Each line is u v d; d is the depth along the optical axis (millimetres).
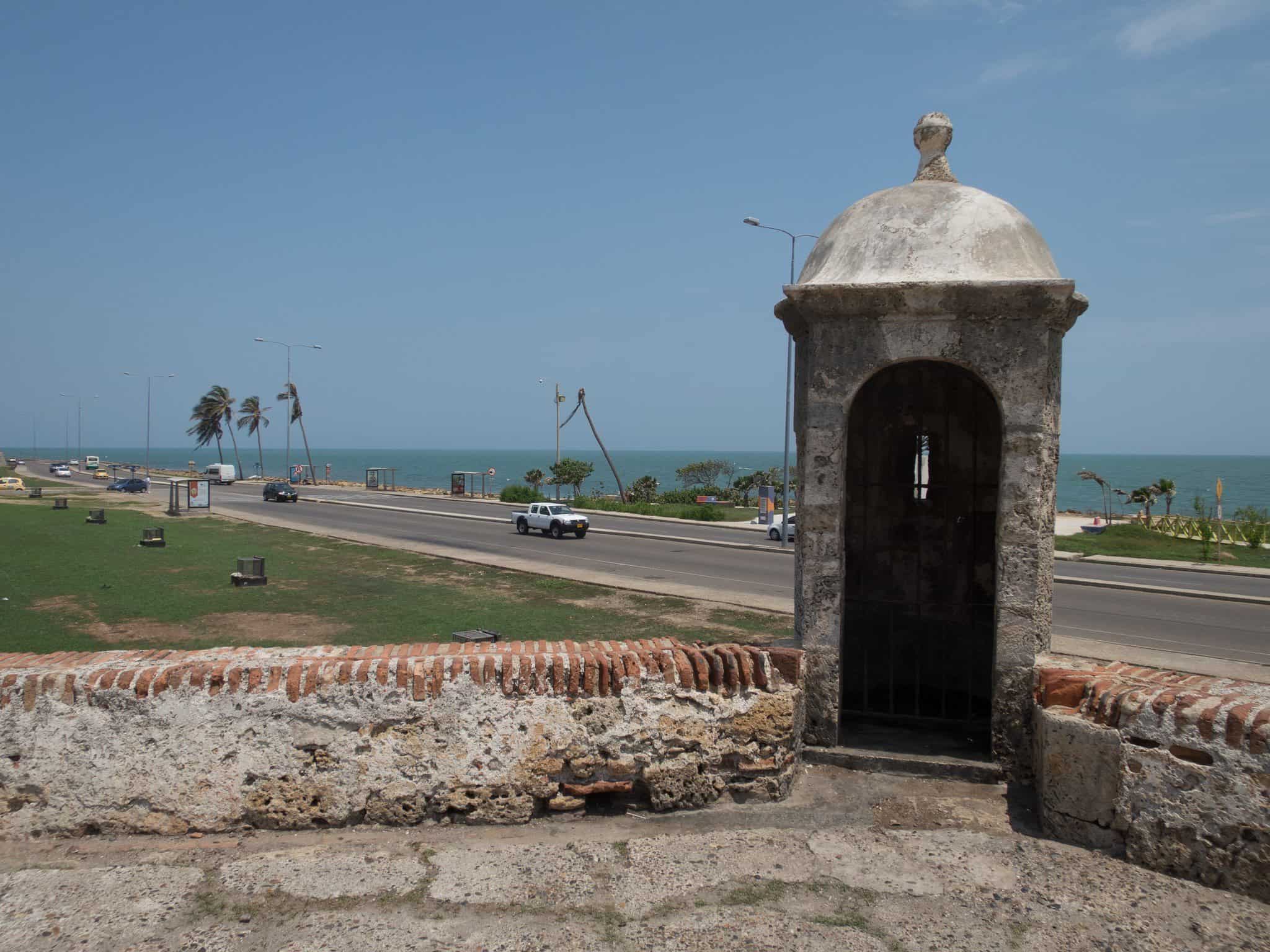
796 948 3953
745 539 31344
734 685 5418
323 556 24219
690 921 4164
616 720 5250
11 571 20266
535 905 4305
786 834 5016
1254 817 4277
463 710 5156
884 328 5656
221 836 5016
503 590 18547
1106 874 4535
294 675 5098
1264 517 33906
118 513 38969
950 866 4648
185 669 5078
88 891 4406
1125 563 25984
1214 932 4031
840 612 5898
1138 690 4773
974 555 7004
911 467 7184
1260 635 15367
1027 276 5625
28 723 4965
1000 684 5637
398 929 4098
